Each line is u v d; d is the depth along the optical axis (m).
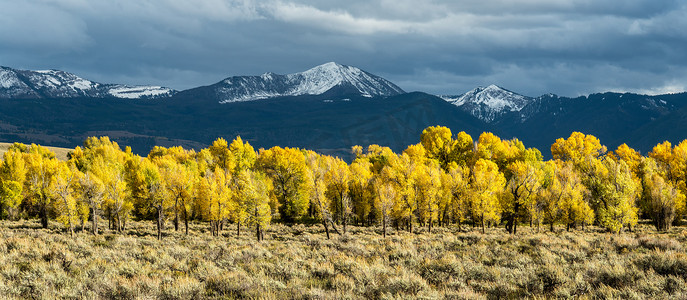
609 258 19.28
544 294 13.44
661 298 12.07
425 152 79.50
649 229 50.16
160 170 64.94
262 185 45.03
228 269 17.88
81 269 16.70
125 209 51.81
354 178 58.00
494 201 46.34
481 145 78.88
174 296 12.89
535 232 48.62
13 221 61.16
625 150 82.12
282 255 23.17
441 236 37.06
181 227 60.12
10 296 12.88
